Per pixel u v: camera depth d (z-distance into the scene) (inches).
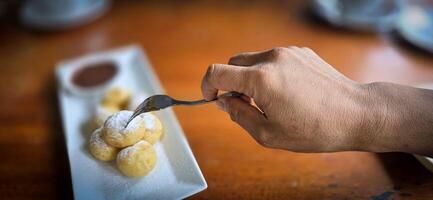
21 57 24.1
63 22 26.5
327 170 15.6
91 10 27.4
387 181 14.9
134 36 25.7
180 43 24.5
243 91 13.2
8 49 25.0
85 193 14.3
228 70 13.3
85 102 19.2
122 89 18.9
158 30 26.4
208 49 23.7
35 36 26.3
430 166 14.4
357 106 13.0
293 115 12.7
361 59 21.7
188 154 15.1
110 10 29.5
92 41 25.4
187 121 18.4
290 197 14.7
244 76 13.0
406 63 21.2
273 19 26.9
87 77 20.8
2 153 17.2
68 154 15.9
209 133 17.7
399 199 14.3
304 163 15.9
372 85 13.8
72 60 23.1
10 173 16.3
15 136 18.1
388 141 13.2
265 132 13.3
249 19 27.2
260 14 27.9
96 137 15.4
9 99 20.5
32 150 17.3
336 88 13.2
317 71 13.4
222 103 14.4
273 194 14.8
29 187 15.7
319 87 13.0
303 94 12.8
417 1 28.4
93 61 22.0
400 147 13.4
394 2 25.4
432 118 12.9
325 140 13.1
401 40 23.2
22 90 21.2
